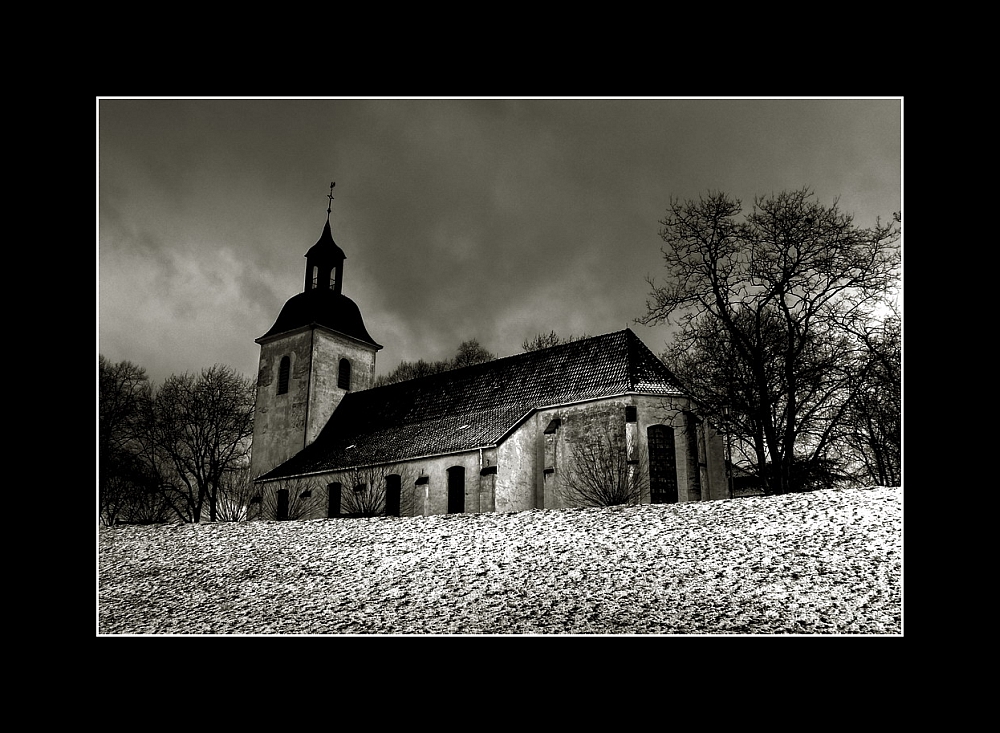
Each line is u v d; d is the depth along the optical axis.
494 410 30.91
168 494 45.44
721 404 25.30
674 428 27.61
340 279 43.12
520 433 28.58
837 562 14.81
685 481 26.97
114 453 42.72
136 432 44.16
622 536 17.73
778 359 25.03
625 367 28.62
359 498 30.95
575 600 14.38
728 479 28.55
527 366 32.38
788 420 23.69
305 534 21.25
